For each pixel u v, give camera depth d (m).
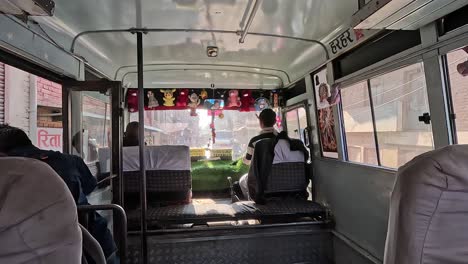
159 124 5.16
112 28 2.71
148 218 2.94
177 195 3.43
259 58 3.82
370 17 1.72
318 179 3.69
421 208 0.88
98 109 3.27
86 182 2.01
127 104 4.76
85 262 1.41
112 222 3.05
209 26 2.72
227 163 5.32
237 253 3.00
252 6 2.30
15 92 4.30
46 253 0.88
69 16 2.41
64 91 2.85
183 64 4.04
